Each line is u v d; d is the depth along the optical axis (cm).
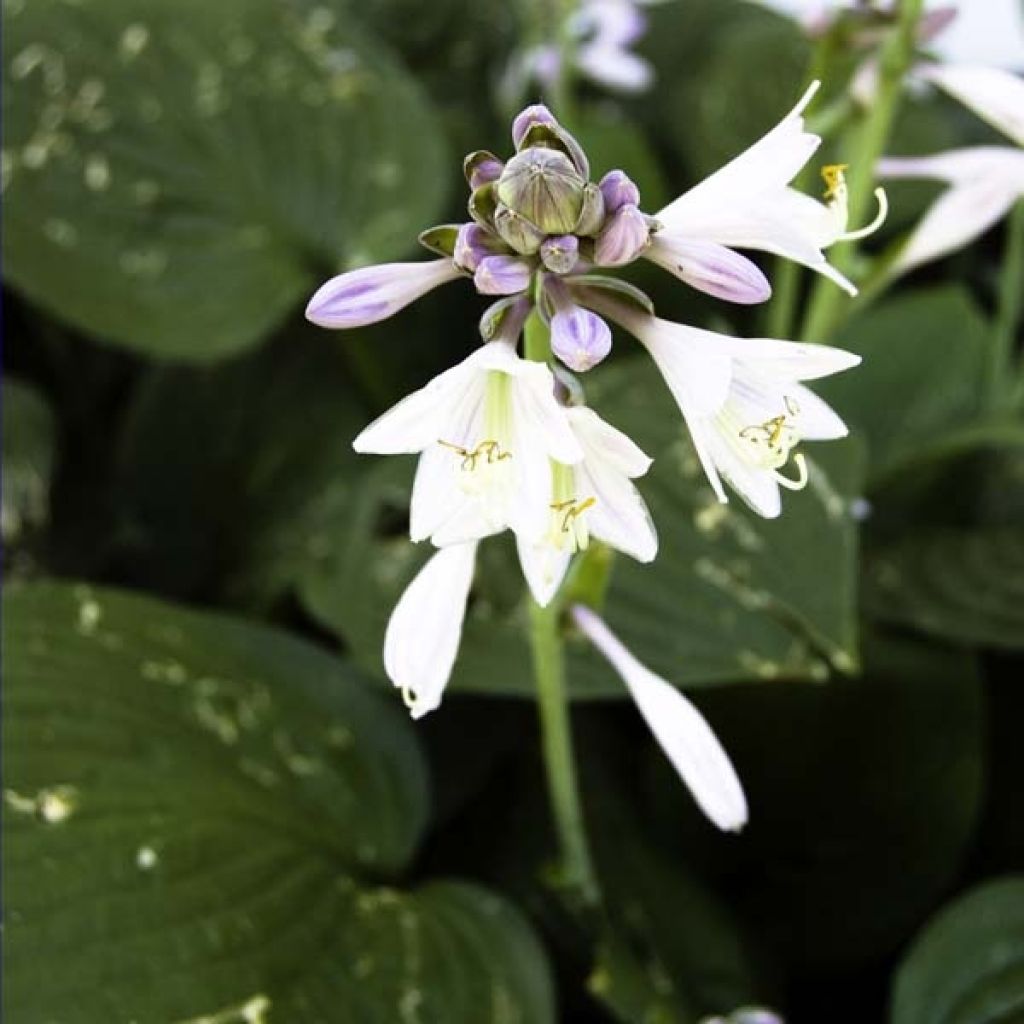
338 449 72
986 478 68
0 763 48
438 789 60
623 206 39
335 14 76
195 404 74
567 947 57
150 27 70
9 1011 44
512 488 39
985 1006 51
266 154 70
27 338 81
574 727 62
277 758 53
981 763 59
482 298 78
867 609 62
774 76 83
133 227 67
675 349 40
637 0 93
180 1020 45
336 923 49
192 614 55
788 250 39
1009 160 54
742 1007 54
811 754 60
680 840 61
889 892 60
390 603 57
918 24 54
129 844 48
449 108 93
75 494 77
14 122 66
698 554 54
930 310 74
